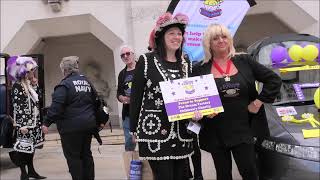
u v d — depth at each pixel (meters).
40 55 6.56
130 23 10.22
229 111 3.39
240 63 3.48
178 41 3.16
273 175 3.87
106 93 12.70
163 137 3.10
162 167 3.12
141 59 3.19
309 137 3.78
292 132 3.89
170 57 3.22
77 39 12.64
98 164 6.98
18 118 5.60
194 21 7.05
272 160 3.89
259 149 4.08
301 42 5.24
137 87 3.18
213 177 5.33
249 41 12.02
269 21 11.85
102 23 10.37
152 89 3.14
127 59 5.61
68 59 4.80
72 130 4.63
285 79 4.80
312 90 4.67
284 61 4.87
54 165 7.19
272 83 3.38
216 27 3.46
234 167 5.42
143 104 3.18
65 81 4.66
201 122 3.46
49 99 12.72
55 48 12.73
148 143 3.12
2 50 10.70
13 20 10.68
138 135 3.16
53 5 10.41
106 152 8.14
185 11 7.09
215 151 3.49
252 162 3.42
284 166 3.76
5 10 10.68
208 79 3.14
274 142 3.91
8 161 7.84
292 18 10.48
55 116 4.58
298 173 3.66
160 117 3.12
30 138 5.68
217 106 3.11
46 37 11.92
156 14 9.94
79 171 4.68
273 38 5.37
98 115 4.87
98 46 12.71
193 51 6.88
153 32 3.26
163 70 3.14
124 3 10.25
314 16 10.01
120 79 5.71
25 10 10.66
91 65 12.80
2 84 6.90
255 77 3.49
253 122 3.76
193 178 4.83
